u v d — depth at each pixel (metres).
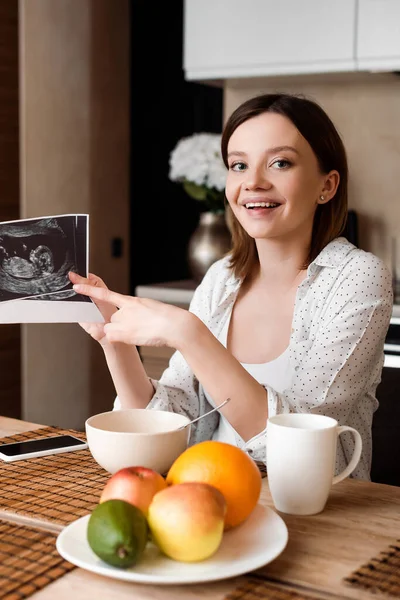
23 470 1.24
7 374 3.57
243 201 1.58
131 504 0.87
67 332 3.67
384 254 3.19
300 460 1.05
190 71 3.10
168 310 1.26
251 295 1.73
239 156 1.58
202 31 3.04
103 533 0.84
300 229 1.64
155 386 1.54
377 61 2.76
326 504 1.12
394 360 2.50
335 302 1.55
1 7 3.40
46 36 3.48
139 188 4.25
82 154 3.71
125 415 1.22
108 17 3.80
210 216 3.17
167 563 0.87
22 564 0.90
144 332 1.27
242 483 0.95
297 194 1.56
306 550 0.96
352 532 1.02
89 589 0.85
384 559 0.93
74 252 1.28
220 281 1.76
